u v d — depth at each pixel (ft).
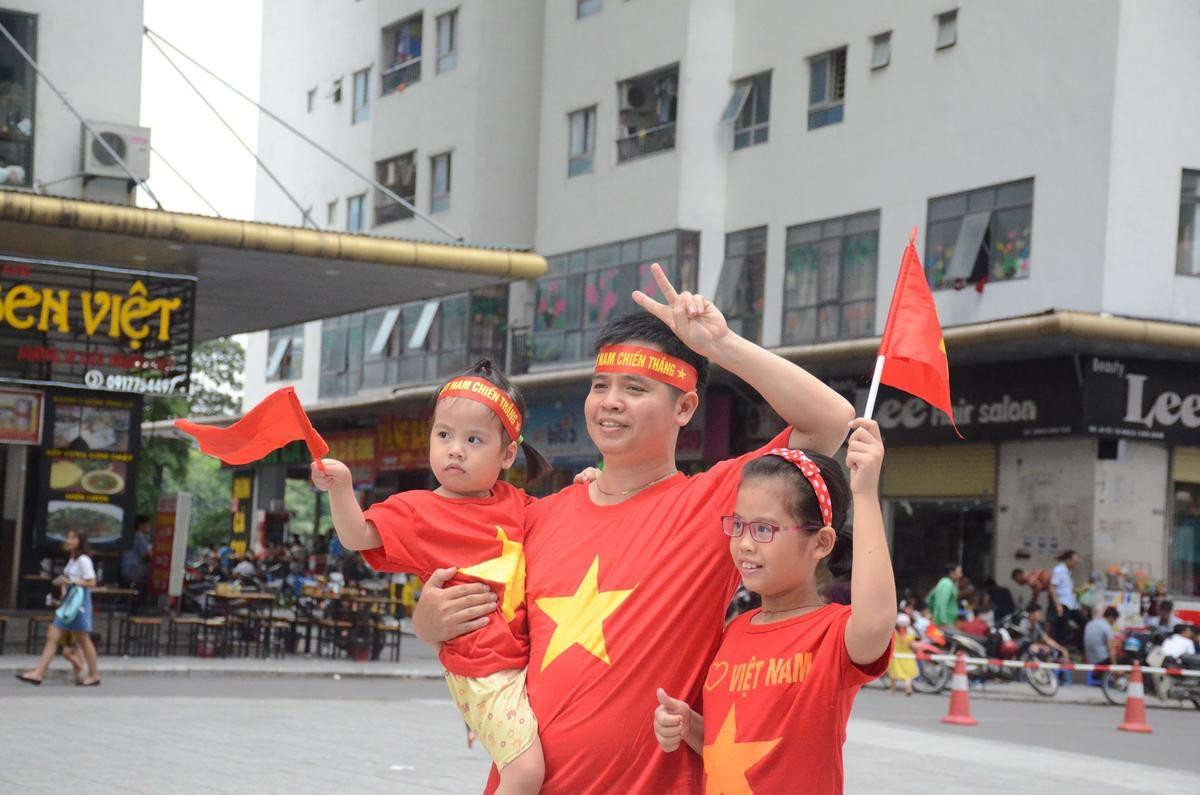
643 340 11.50
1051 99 73.92
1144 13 71.46
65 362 64.54
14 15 67.10
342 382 130.82
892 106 82.89
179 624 68.95
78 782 30.07
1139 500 72.79
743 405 87.92
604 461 11.70
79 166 67.51
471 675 11.12
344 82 129.39
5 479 72.13
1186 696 62.44
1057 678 67.46
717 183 94.53
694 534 11.18
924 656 63.36
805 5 89.20
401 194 120.98
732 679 10.70
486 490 11.87
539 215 106.93
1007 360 75.00
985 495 77.71
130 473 66.80
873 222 83.56
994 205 76.48
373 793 29.84
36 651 62.39
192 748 35.83
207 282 73.92
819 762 10.40
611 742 10.82
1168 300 71.46
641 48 98.17
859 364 79.71
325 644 75.72
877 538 10.17
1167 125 71.72
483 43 112.57
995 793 33.40
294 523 171.83
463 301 112.88
